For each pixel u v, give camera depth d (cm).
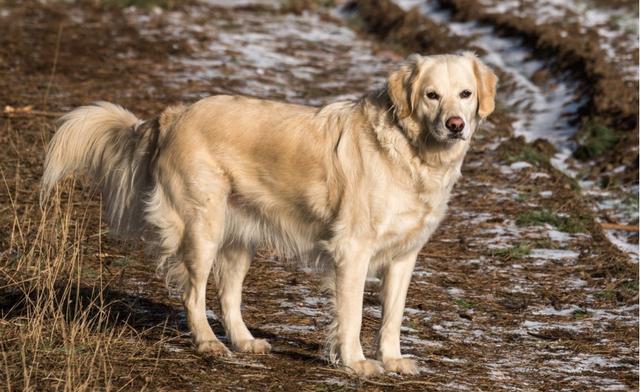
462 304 1229
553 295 1290
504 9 3088
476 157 1922
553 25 2795
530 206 1653
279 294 1194
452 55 962
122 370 880
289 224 990
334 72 2623
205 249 973
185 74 2472
